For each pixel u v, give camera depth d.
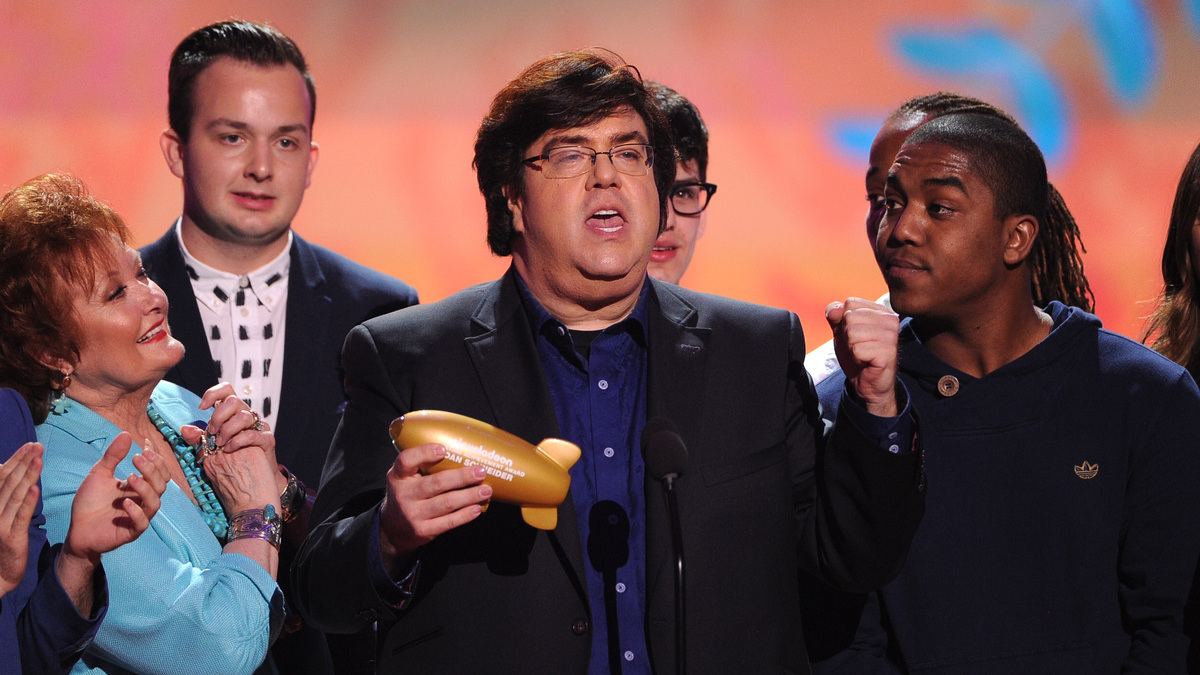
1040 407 7.49
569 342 6.72
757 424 6.61
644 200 6.58
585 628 6.11
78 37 24.42
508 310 6.86
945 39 25.41
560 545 6.18
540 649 6.09
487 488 5.50
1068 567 7.27
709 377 6.64
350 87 25.59
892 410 6.23
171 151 10.70
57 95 24.47
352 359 6.84
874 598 7.47
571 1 25.55
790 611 6.48
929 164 7.34
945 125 7.52
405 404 6.59
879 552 6.40
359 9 25.42
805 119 25.75
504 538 6.26
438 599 6.23
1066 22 25.05
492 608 6.16
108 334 6.74
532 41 25.62
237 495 7.12
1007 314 7.57
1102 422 7.42
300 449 9.98
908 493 6.23
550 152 6.56
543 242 6.59
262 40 10.41
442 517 5.49
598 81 6.57
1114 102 25.08
